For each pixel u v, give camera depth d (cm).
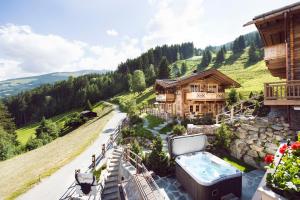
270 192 510
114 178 1450
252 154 1273
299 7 1095
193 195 999
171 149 1309
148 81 8575
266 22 1304
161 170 1262
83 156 1845
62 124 5834
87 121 5097
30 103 10825
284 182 488
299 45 1178
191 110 2739
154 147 1315
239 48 11369
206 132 1566
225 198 918
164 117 2777
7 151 2959
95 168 1530
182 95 2688
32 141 3500
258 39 11419
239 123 1455
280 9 1148
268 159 657
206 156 1280
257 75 6344
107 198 1275
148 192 997
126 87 9362
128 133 2155
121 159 1520
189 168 1089
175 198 1020
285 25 1192
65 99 10225
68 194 1188
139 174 1188
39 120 9638
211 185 904
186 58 17175
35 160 1986
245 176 1148
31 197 1166
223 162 1131
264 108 1731
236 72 7594
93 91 9744
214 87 2902
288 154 603
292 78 1191
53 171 1523
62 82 12200
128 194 1145
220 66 9844
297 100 1045
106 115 5038
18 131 8019
